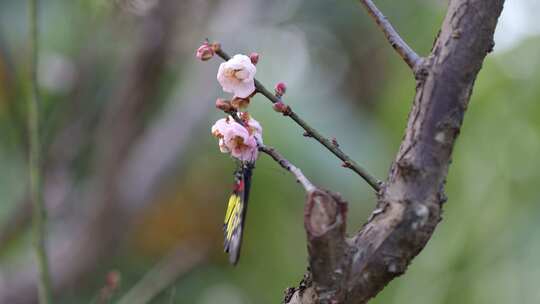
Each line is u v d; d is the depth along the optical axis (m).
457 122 3.47
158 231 11.17
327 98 11.93
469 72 3.48
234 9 10.46
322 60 12.63
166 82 10.89
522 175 9.76
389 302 9.66
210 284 11.00
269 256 11.30
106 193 9.86
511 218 9.47
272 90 12.16
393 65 12.52
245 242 11.34
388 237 3.39
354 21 12.24
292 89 12.32
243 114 3.66
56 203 10.07
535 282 9.12
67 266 9.82
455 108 3.47
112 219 9.90
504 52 10.48
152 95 10.03
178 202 11.24
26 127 9.60
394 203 3.42
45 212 6.27
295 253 11.34
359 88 12.92
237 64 3.49
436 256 9.65
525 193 9.62
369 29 12.50
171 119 10.18
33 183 6.26
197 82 10.30
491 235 9.48
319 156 10.73
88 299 9.82
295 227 11.40
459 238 9.60
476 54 3.48
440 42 3.53
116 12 9.77
